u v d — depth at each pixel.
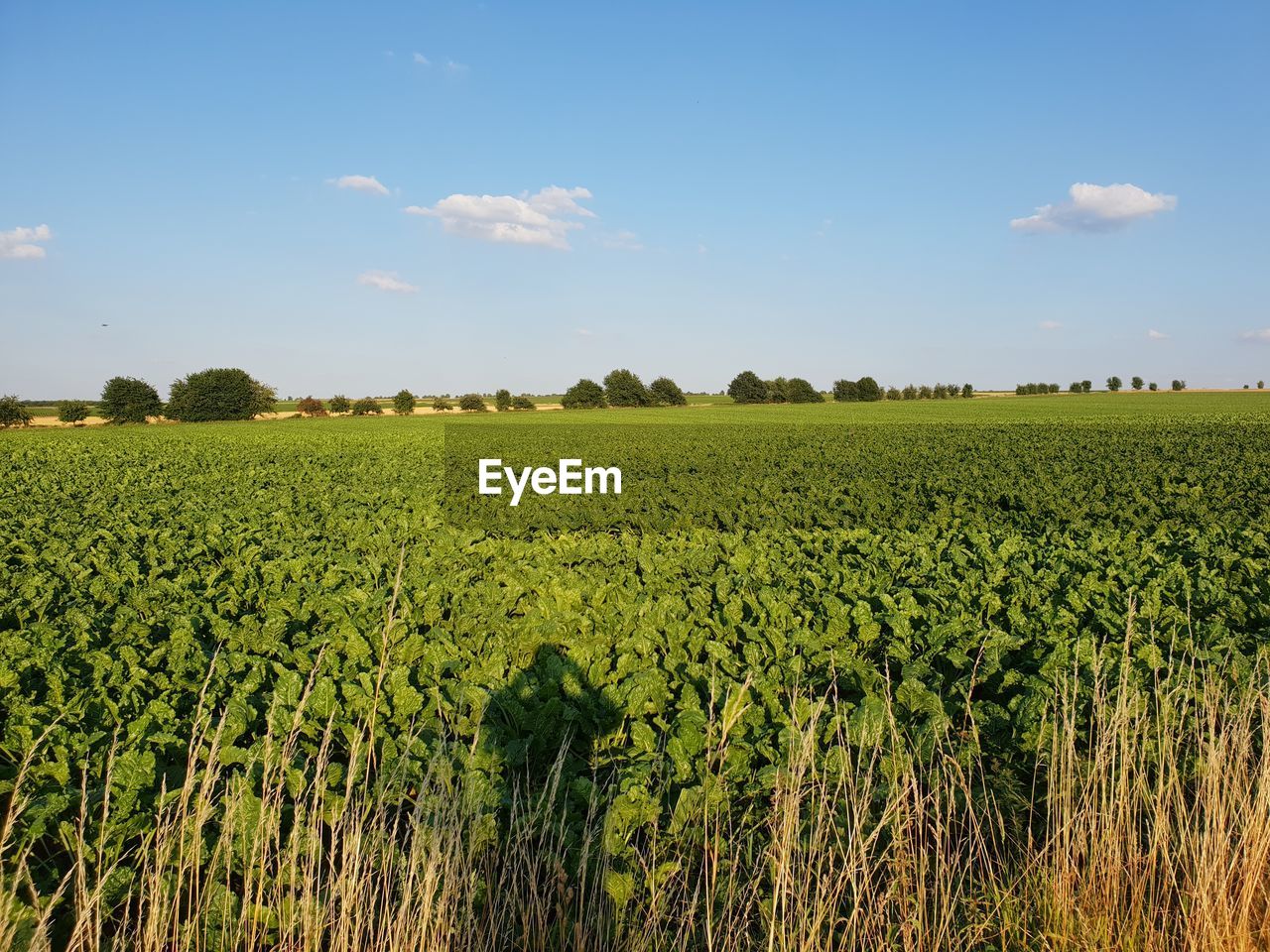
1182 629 8.23
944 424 63.38
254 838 4.51
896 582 10.88
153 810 5.05
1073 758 5.12
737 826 5.28
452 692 6.61
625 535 15.33
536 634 7.99
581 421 79.75
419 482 27.84
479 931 4.16
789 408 106.88
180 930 4.27
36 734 5.82
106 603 10.34
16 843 4.76
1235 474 26.56
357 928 3.90
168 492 24.22
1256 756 5.47
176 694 6.82
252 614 9.34
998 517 18.88
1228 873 4.14
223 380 93.19
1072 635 8.30
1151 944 4.07
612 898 4.38
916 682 6.62
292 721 6.05
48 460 38.00
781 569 11.17
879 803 5.31
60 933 4.21
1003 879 4.75
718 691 6.72
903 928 4.09
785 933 4.08
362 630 8.44
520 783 5.69
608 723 6.29
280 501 20.61
